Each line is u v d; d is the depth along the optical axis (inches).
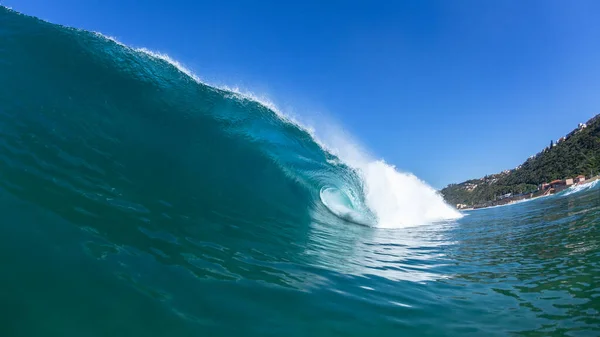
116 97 395.5
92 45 431.8
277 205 394.9
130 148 336.2
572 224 440.8
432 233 471.2
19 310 122.2
